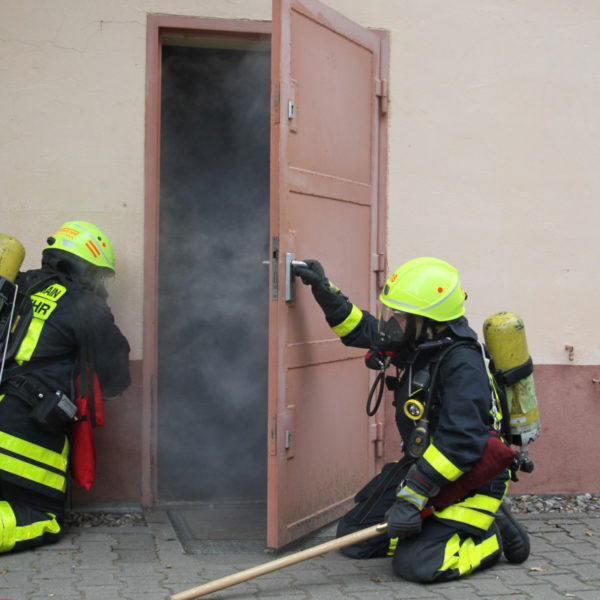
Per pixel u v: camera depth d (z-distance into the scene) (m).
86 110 4.27
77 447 3.81
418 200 4.58
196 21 4.36
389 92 4.55
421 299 3.26
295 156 3.70
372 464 4.44
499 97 4.66
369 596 3.12
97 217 4.29
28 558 3.52
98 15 4.28
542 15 4.69
